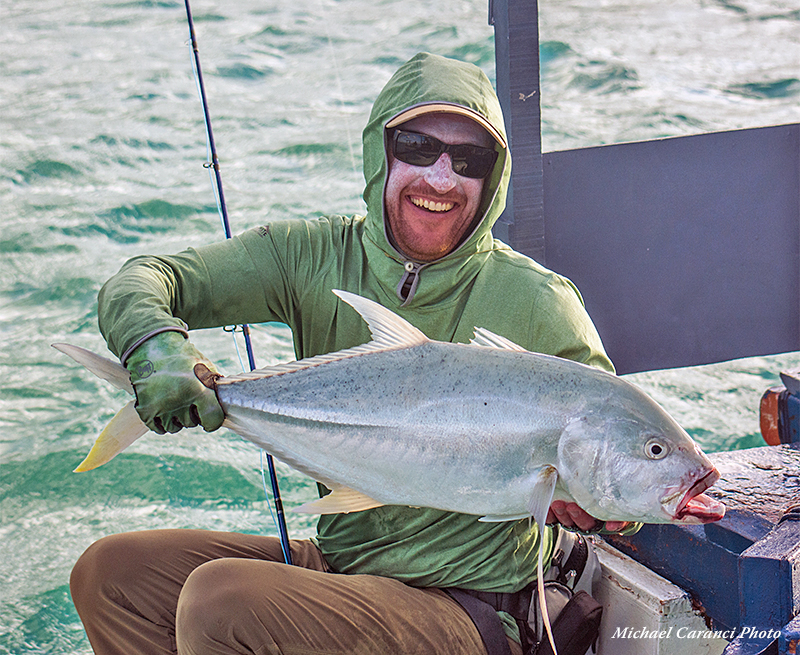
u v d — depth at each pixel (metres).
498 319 2.15
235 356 5.38
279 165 8.15
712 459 2.61
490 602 2.08
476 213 2.18
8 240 6.79
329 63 10.67
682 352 3.41
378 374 1.84
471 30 11.41
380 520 2.14
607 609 2.38
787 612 1.94
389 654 1.91
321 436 1.86
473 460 1.77
